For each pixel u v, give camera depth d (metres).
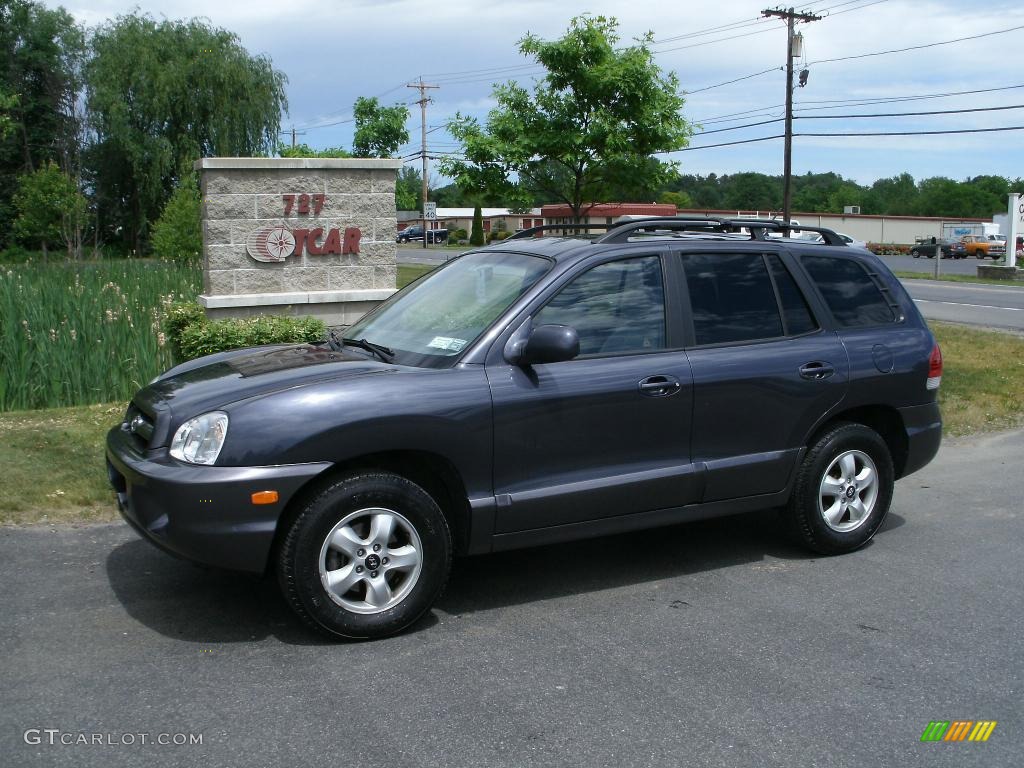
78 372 8.91
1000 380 11.38
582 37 12.95
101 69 50.09
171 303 10.65
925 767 3.36
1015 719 3.71
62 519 5.85
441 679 3.96
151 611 4.60
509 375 4.59
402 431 4.30
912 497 7.00
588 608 4.80
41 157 56.03
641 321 5.03
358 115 31.56
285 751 3.37
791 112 37.12
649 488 4.95
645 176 13.51
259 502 4.05
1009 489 7.20
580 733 3.54
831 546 5.61
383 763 3.30
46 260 21.41
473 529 4.56
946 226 72.38
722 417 5.14
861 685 3.97
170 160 48.62
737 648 4.33
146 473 4.13
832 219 76.94
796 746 3.48
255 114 49.91
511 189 14.05
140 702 3.71
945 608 4.85
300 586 4.15
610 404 4.80
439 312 5.09
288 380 4.40
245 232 10.81
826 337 5.55
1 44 55.22
